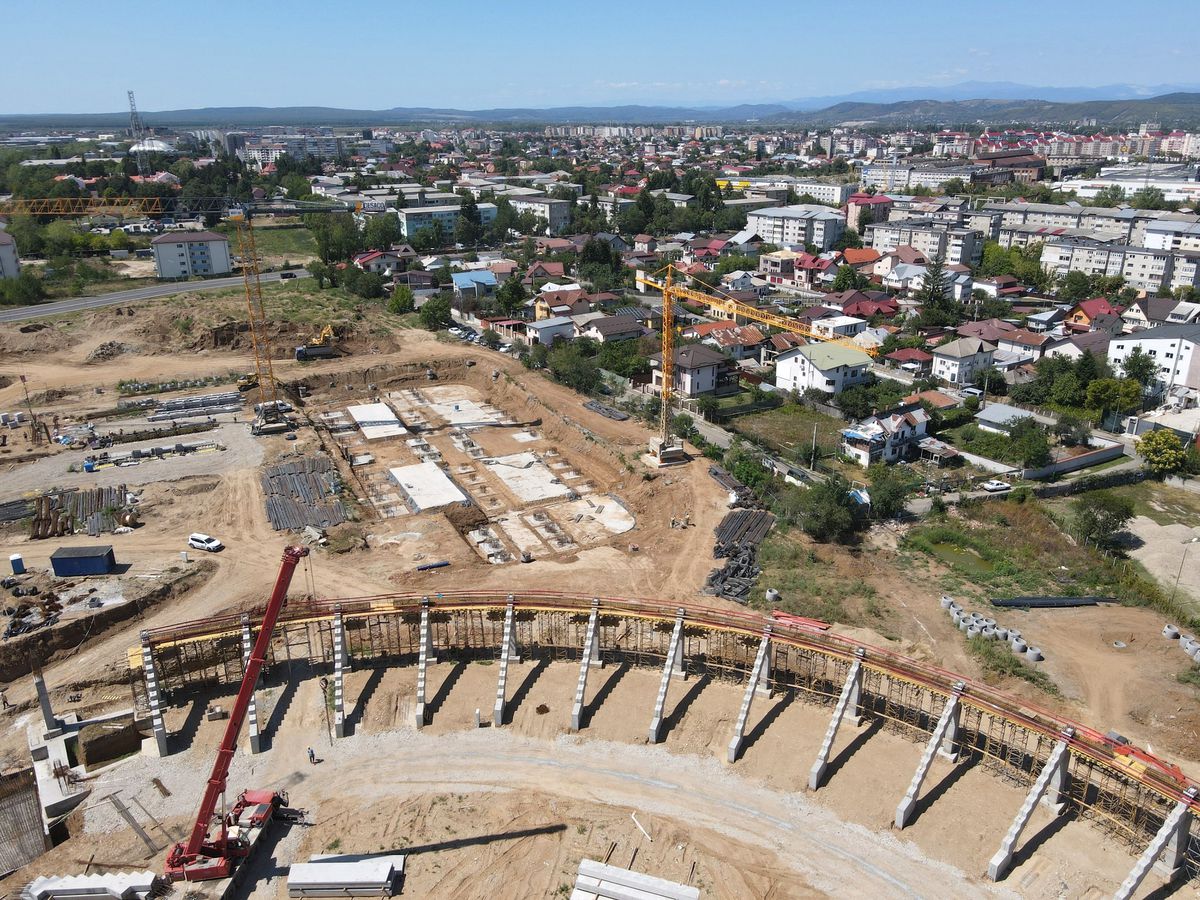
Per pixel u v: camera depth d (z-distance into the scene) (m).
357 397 118.69
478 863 43.69
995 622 64.19
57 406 107.19
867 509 81.25
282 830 46.03
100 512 79.19
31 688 57.19
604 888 41.34
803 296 167.50
